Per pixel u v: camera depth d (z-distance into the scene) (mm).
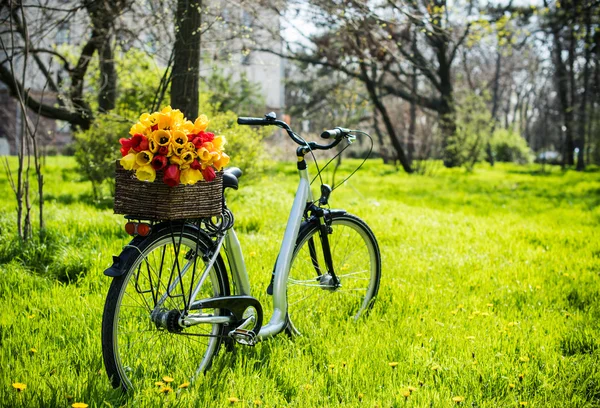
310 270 3812
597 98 32062
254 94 25453
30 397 2621
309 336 3662
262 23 8094
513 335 3820
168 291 2826
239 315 3102
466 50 36188
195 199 2672
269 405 2738
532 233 8023
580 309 4660
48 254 5082
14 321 3658
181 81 7113
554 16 19578
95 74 11656
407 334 3768
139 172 2506
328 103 30156
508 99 59906
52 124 25031
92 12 8375
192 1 6926
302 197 3543
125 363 2885
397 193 14562
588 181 20984
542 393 2994
